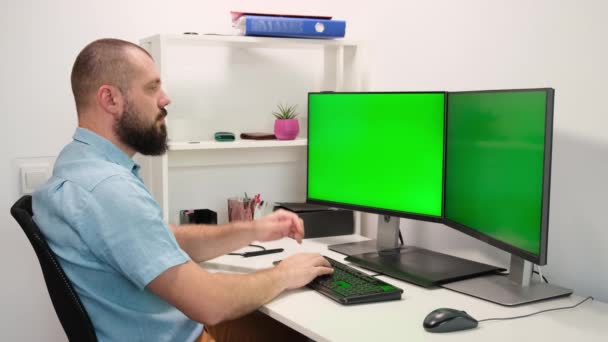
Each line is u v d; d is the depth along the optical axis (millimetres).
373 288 1544
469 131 1662
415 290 1615
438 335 1297
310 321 1382
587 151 1605
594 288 1608
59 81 2096
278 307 1479
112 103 1483
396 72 2318
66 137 2121
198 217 2217
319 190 2123
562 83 1662
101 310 1407
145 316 1435
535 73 1742
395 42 2312
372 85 2447
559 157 1685
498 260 1880
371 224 2451
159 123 1580
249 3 2361
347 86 2410
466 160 1684
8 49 2016
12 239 2066
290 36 2193
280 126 2287
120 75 1480
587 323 1365
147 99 1531
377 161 1941
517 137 1450
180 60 2266
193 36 2047
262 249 2043
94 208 1348
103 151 1481
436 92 1782
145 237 1342
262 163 2441
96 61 1472
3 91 2020
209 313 1397
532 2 1738
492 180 1560
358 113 1969
